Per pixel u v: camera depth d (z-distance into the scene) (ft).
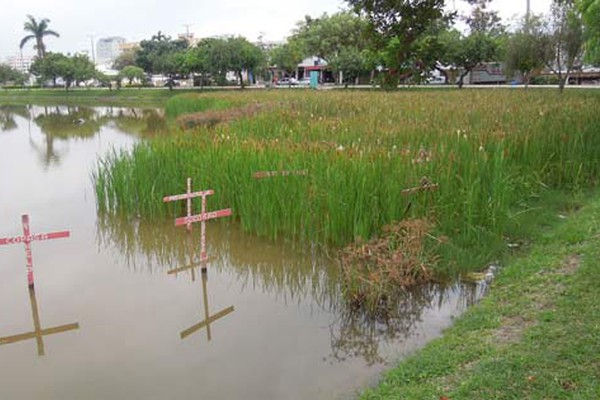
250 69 201.26
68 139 92.63
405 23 33.63
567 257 23.79
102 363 20.07
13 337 22.17
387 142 38.11
